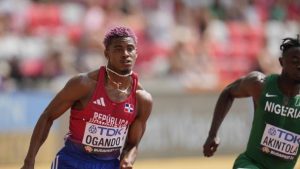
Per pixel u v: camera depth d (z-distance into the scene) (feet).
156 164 126.82
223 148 132.87
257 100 60.80
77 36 153.58
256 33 175.11
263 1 186.19
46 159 118.11
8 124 117.39
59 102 54.65
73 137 55.88
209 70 155.63
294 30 184.96
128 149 57.00
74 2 159.74
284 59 59.21
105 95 54.39
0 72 129.80
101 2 161.68
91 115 54.65
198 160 130.93
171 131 129.49
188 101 131.34
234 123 133.90
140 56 156.15
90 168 55.67
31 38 146.61
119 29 53.98
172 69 148.25
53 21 154.92
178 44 151.64
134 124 56.54
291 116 59.77
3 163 116.78
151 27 160.86
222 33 169.48
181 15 169.89
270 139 60.29
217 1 177.78
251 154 61.57
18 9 151.84
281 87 59.93
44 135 55.83
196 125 131.95
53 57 134.62
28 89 126.52
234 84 63.05
